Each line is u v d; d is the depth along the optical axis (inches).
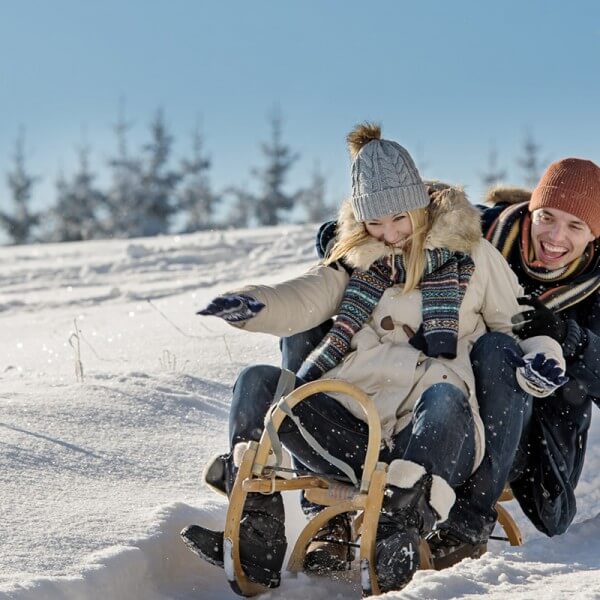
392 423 402.0
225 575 400.5
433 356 406.0
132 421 554.3
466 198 428.8
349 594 382.3
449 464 369.1
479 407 402.0
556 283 463.2
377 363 407.5
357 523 388.2
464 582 339.3
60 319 1207.6
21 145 6309.1
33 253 2201.0
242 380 399.2
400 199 414.0
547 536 472.1
